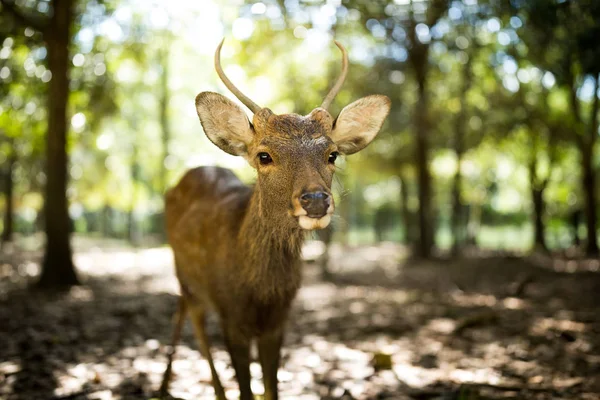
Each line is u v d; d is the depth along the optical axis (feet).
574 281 34.22
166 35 58.95
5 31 31.73
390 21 34.42
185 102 87.30
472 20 32.14
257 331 11.58
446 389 14.14
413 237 78.28
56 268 31.07
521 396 13.15
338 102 47.73
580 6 21.62
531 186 66.18
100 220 136.77
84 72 38.11
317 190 9.50
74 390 13.83
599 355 16.33
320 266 50.21
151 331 21.09
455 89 58.39
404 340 19.98
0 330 19.72
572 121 52.70
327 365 16.63
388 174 67.36
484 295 30.37
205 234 12.82
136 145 90.33
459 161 60.70
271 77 48.44
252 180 12.90
